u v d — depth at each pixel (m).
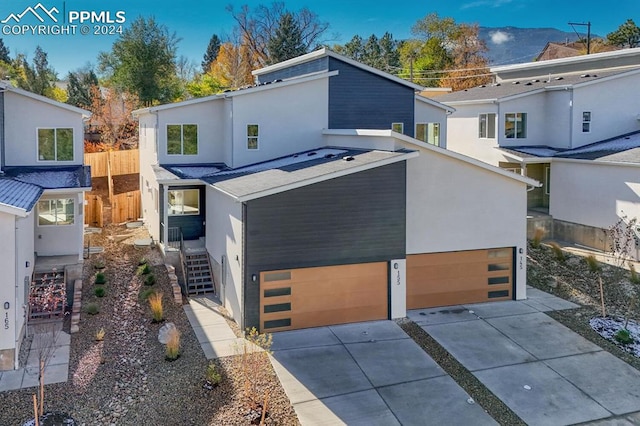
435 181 18.33
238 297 16.50
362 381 13.40
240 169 22.06
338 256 16.88
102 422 11.47
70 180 19.48
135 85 48.62
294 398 12.54
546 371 14.02
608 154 24.98
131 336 15.68
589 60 33.22
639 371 14.09
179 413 11.79
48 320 16.72
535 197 30.83
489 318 17.70
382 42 79.75
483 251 19.20
